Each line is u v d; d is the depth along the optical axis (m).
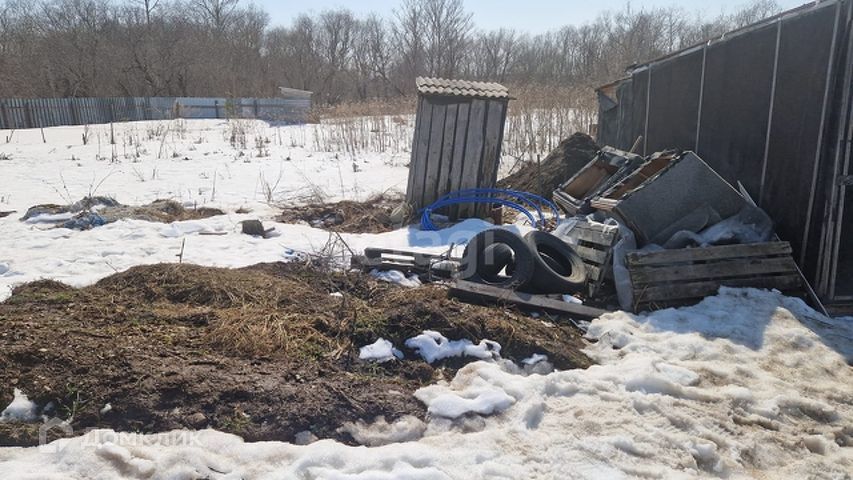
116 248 6.21
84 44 37.09
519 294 4.85
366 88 43.31
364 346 3.99
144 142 17.20
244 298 4.54
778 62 5.27
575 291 5.25
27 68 35.59
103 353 3.41
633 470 2.79
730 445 3.06
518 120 14.14
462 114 7.96
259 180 11.04
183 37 40.03
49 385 3.10
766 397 3.53
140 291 4.65
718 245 5.20
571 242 5.85
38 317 3.92
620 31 40.91
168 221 7.69
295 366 3.57
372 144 16.05
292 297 4.61
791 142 5.14
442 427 3.18
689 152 5.52
